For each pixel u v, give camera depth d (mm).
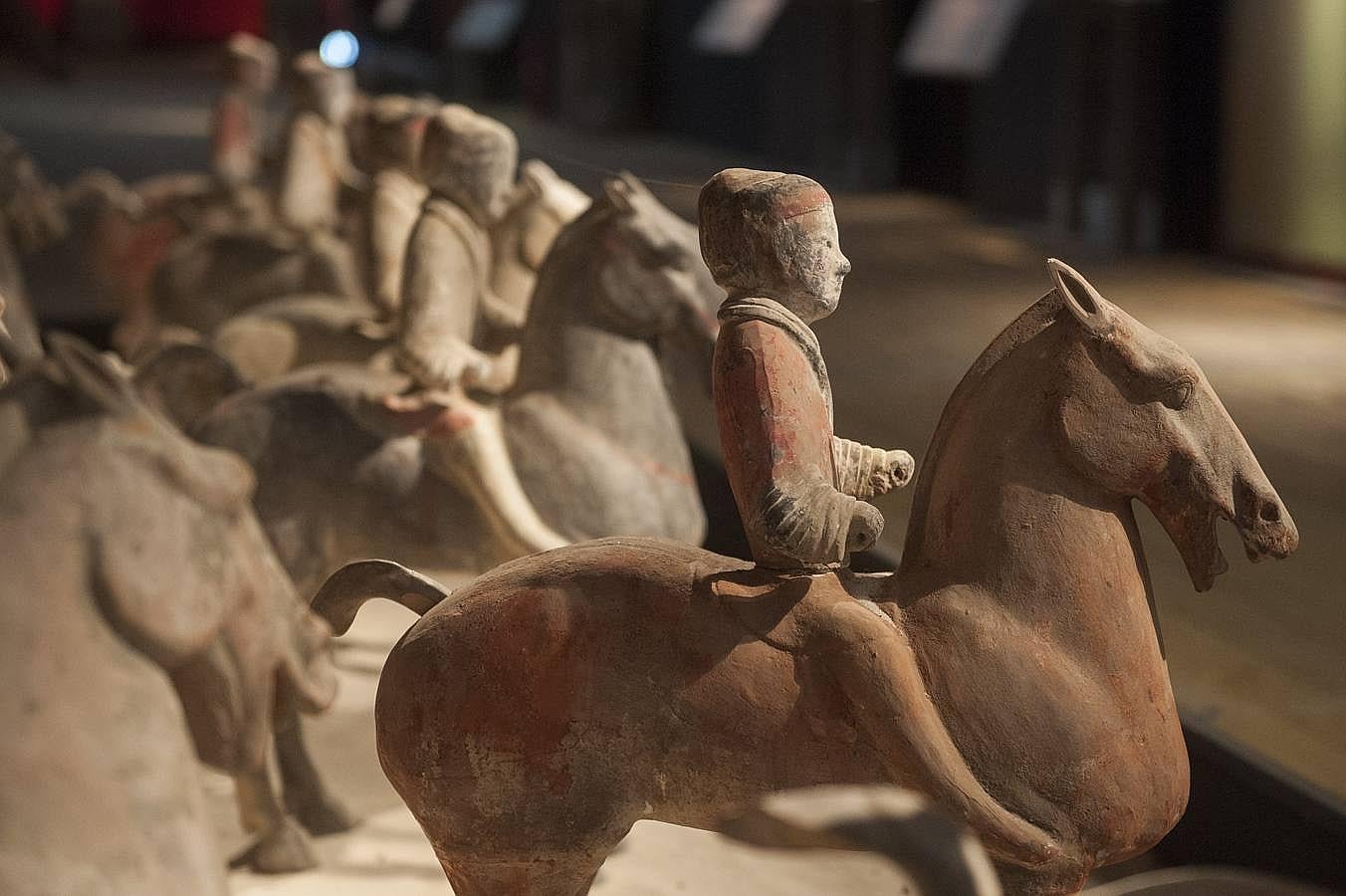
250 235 7590
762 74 19359
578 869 2971
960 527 2914
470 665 2904
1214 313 11156
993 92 15547
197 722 2037
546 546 4305
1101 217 14031
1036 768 2799
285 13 25547
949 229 15133
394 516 4590
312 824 4547
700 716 2848
